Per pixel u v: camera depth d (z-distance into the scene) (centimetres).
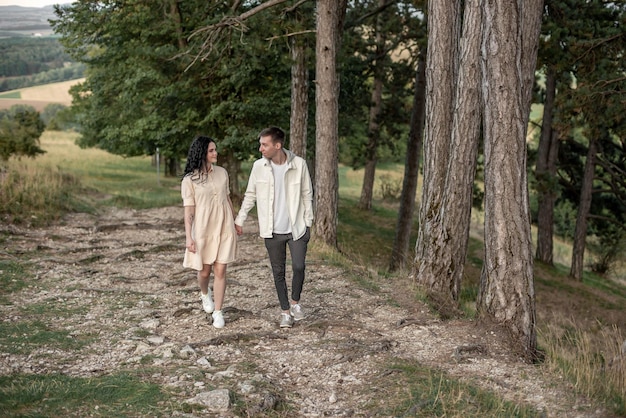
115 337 548
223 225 571
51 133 6675
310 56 1306
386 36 2284
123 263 941
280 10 1350
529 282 572
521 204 571
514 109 564
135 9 1828
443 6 811
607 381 455
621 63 1511
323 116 1198
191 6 1736
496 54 561
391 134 2786
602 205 2652
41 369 448
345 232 2448
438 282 785
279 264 581
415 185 1747
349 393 430
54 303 671
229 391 397
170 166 3778
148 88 1862
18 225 1158
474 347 536
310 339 559
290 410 397
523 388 447
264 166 561
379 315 655
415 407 385
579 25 1606
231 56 1664
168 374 445
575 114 1560
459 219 779
